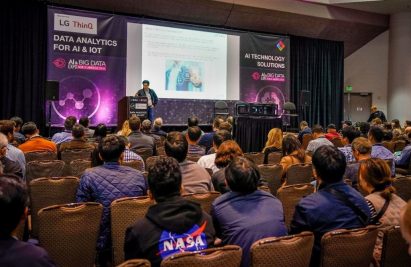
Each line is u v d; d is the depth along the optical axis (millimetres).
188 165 3246
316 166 2432
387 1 12188
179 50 10773
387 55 14422
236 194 2260
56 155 5051
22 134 6227
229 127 5836
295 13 11984
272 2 11539
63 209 2488
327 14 12570
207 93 11148
